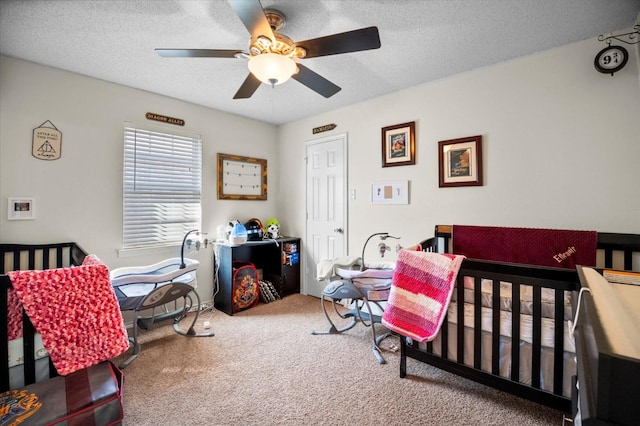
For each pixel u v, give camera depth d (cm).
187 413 167
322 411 168
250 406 173
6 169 227
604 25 193
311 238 394
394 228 313
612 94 203
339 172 360
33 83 238
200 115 344
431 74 267
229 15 179
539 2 170
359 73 265
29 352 148
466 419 160
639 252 192
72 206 257
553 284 146
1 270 222
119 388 148
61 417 122
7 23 185
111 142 279
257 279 356
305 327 290
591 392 54
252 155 400
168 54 170
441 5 172
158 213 312
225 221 369
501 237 236
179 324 297
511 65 241
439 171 279
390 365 218
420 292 188
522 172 238
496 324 165
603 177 207
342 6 171
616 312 78
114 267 281
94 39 205
